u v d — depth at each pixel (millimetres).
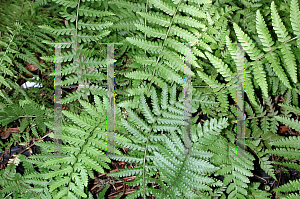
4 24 2570
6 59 2193
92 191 2148
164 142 1926
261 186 2227
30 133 2328
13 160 2088
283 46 1774
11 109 2051
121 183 2201
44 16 2705
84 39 1916
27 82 2543
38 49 2385
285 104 2094
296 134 2355
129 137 1927
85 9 1919
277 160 2252
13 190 1864
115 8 2277
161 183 1805
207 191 2027
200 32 2188
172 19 1883
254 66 1812
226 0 2299
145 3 2275
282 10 2346
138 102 1967
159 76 2086
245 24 2359
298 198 1784
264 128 2164
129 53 2350
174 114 1905
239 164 1901
